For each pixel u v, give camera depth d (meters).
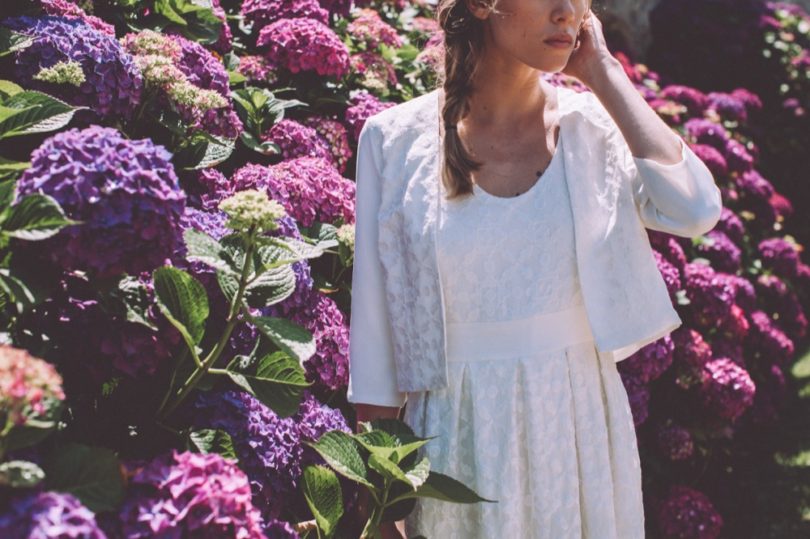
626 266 1.59
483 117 1.63
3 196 1.24
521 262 1.56
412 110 1.65
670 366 3.36
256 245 1.41
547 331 1.58
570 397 1.58
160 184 1.25
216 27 2.59
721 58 6.81
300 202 2.12
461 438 1.59
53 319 1.40
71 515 0.98
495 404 1.57
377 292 1.64
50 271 1.29
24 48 1.79
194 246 1.33
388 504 1.46
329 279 2.21
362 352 1.65
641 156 1.57
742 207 4.94
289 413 1.39
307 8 2.86
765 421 4.07
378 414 1.69
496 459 1.57
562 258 1.57
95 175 1.22
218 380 1.59
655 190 1.55
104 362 1.42
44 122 1.50
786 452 4.11
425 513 1.60
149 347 1.40
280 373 1.40
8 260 1.26
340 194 2.22
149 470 1.17
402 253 1.60
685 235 1.58
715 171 4.52
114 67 1.83
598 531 1.60
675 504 3.13
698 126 4.79
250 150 2.47
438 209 1.57
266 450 1.52
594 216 1.57
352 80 2.86
